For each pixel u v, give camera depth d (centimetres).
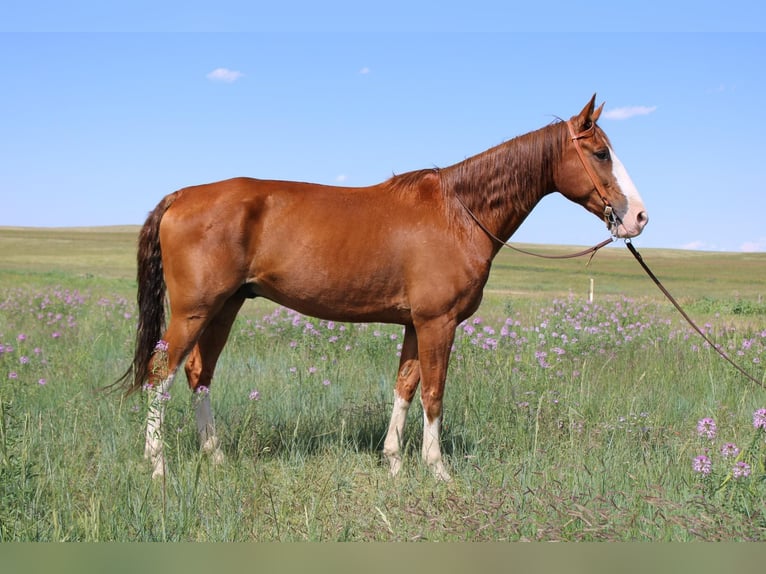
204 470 488
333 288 512
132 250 6925
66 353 860
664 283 4734
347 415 630
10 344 827
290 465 520
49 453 485
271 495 443
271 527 402
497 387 672
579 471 484
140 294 528
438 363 516
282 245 506
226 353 928
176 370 507
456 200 525
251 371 786
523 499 418
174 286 508
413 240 510
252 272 513
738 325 1186
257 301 1827
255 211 505
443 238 514
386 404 650
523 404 608
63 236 9494
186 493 425
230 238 500
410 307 520
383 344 906
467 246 520
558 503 401
